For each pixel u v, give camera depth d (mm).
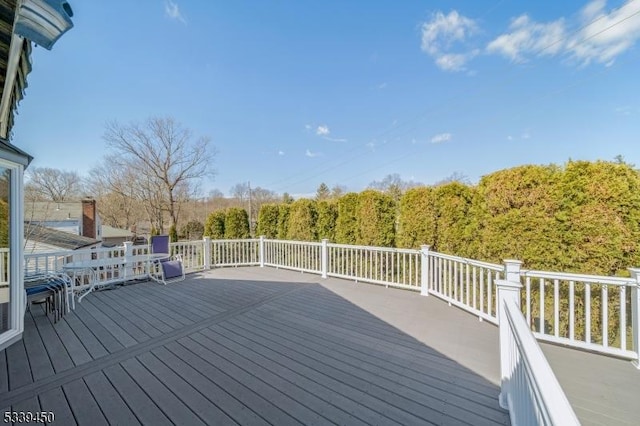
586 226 3842
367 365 2838
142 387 2430
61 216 19625
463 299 4691
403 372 2707
